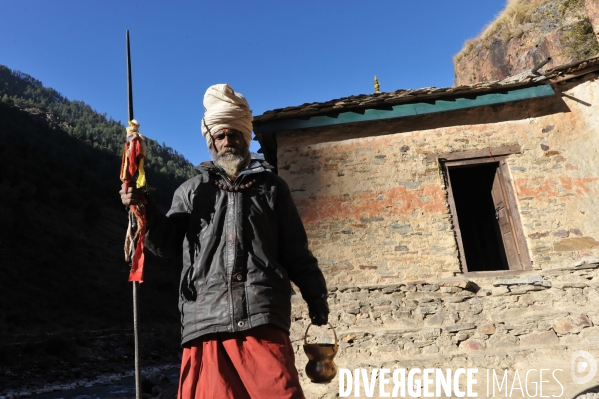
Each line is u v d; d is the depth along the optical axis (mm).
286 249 1872
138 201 1648
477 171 8453
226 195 1740
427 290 5820
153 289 35062
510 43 19766
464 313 5652
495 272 5973
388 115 6551
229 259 1595
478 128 6613
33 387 11508
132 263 1599
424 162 6488
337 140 6684
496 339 5387
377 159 6539
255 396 1376
